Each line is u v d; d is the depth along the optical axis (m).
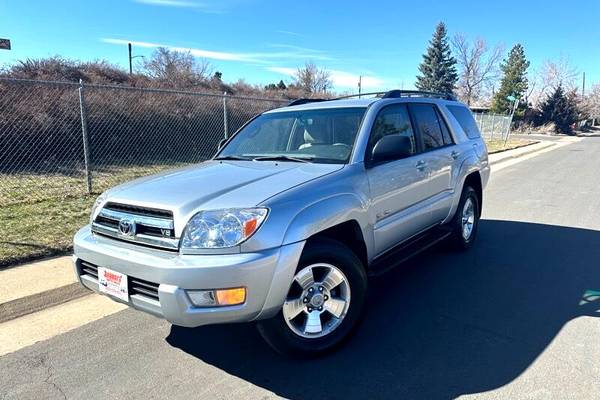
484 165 5.95
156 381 2.93
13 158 10.53
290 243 2.83
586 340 3.39
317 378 2.95
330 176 3.32
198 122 14.58
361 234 3.49
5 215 6.52
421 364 3.10
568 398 2.69
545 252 5.61
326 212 3.08
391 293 4.35
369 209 3.57
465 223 5.61
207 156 14.42
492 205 8.68
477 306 4.03
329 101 4.56
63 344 3.41
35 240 5.37
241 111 15.72
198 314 2.65
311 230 2.95
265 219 2.77
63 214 6.62
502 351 3.25
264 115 4.75
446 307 4.02
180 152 14.09
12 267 4.67
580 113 57.94
